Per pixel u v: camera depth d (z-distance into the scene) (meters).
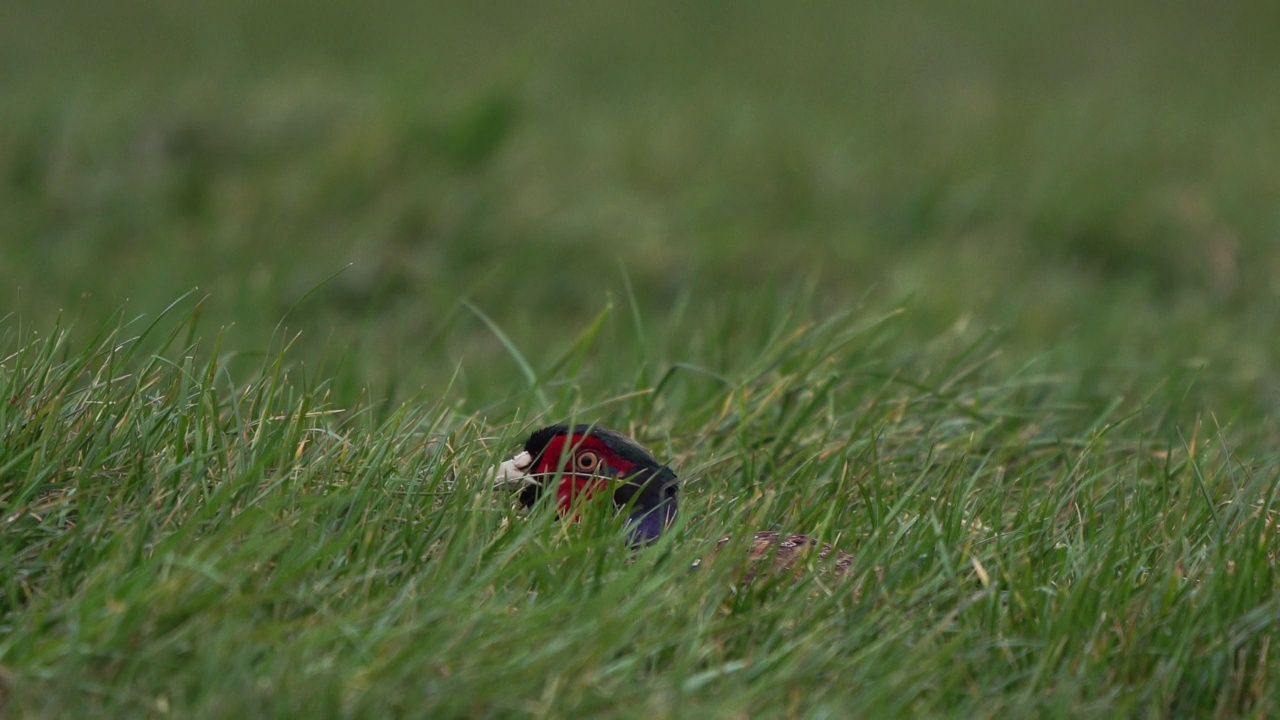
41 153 19.34
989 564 7.63
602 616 6.28
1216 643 6.79
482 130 19.72
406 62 26.73
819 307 15.91
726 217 19.38
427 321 15.53
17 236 17.36
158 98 21.58
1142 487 8.48
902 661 6.54
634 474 8.07
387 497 7.32
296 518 6.74
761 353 11.06
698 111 24.38
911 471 9.29
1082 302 16.62
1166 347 14.19
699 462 9.44
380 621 6.20
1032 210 19.95
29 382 7.37
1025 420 10.73
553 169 20.19
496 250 17.58
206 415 7.51
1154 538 7.95
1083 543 7.79
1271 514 8.16
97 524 6.69
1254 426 11.76
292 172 18.86
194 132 19.95
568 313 16.77
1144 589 7.24
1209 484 8.70
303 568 6.35
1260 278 17.92
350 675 5.79
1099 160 22.81
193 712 5.61
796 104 26.03
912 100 27.31
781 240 18.38
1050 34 35.41
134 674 5.81
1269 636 6.89
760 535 7.91
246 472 6.81
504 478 8.13
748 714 6.10
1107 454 9.98
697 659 6.36
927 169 21.44
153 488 6.98
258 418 8.09
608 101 25.41
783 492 8.69
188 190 18.77
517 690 5.89
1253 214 20.09
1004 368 12.66
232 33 30.08
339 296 16.31
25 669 5.68
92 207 18.27
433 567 6.74
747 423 9.54
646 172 20.62
